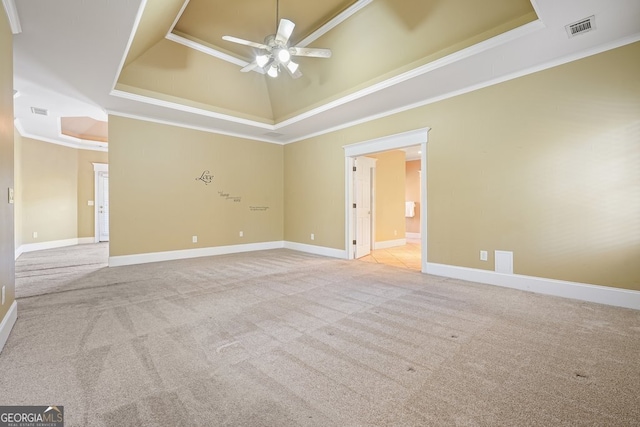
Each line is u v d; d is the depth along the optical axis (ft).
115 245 15.31
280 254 19.21
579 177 9.72
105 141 25.20
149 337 6.95
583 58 9.59
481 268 12.01
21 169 20.24
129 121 15.71
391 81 12.13
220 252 19.16
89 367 5.63
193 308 8.95
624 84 8.92
